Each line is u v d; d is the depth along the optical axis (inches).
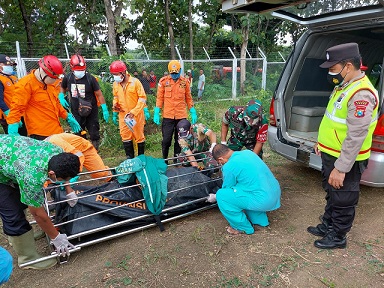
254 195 112.7
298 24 152.9
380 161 117.6
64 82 199.6
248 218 125.4
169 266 103.0
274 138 167.8
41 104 151.0
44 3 514.6
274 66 537.3
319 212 136.6
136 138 197.3
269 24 641.6
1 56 175.9
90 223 113.5
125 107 189.0
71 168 85.5
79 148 147.8
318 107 188.1
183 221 131.9
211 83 488.7
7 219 97.7
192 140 168.4
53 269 104.8
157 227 126.8
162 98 199.2
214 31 677.3
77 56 188.2
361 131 88.6
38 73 145.3
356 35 181.8
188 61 429.4
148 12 657.0
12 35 581.3
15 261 109.7
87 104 194.5
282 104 166.4
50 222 96.5
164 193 125.0
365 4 119.6
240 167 112.1
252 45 667.4
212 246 112.5
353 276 96.0
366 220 128.9
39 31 601.6
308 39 159.5
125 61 342.3
